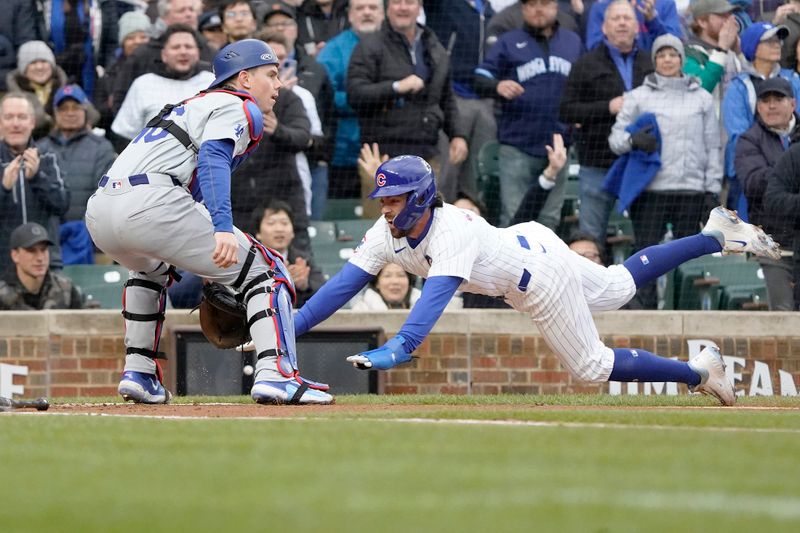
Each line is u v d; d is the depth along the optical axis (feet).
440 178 140.87
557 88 140.46
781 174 135.74
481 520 31.83
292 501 35.17
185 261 75.41
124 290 80.94
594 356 82.17
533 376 126.11
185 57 137.08
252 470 42.09
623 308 137.08
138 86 136.87
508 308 132.16
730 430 57.88
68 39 140.05
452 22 142.31
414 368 124.98
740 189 139.44
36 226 128.36
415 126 138.21
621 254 139.54
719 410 77.30
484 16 143.02
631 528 30.78
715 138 139.85
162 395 82.58
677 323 128.06
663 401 90.22
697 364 84.53
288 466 42.98
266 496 36.19
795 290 135.85
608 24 138.31
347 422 60.64
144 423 61.31
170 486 38.60
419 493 36.73
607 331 127.44
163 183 73.92
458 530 30.25
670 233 139.03
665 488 37.81
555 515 32.73
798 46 142.82
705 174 139.33
